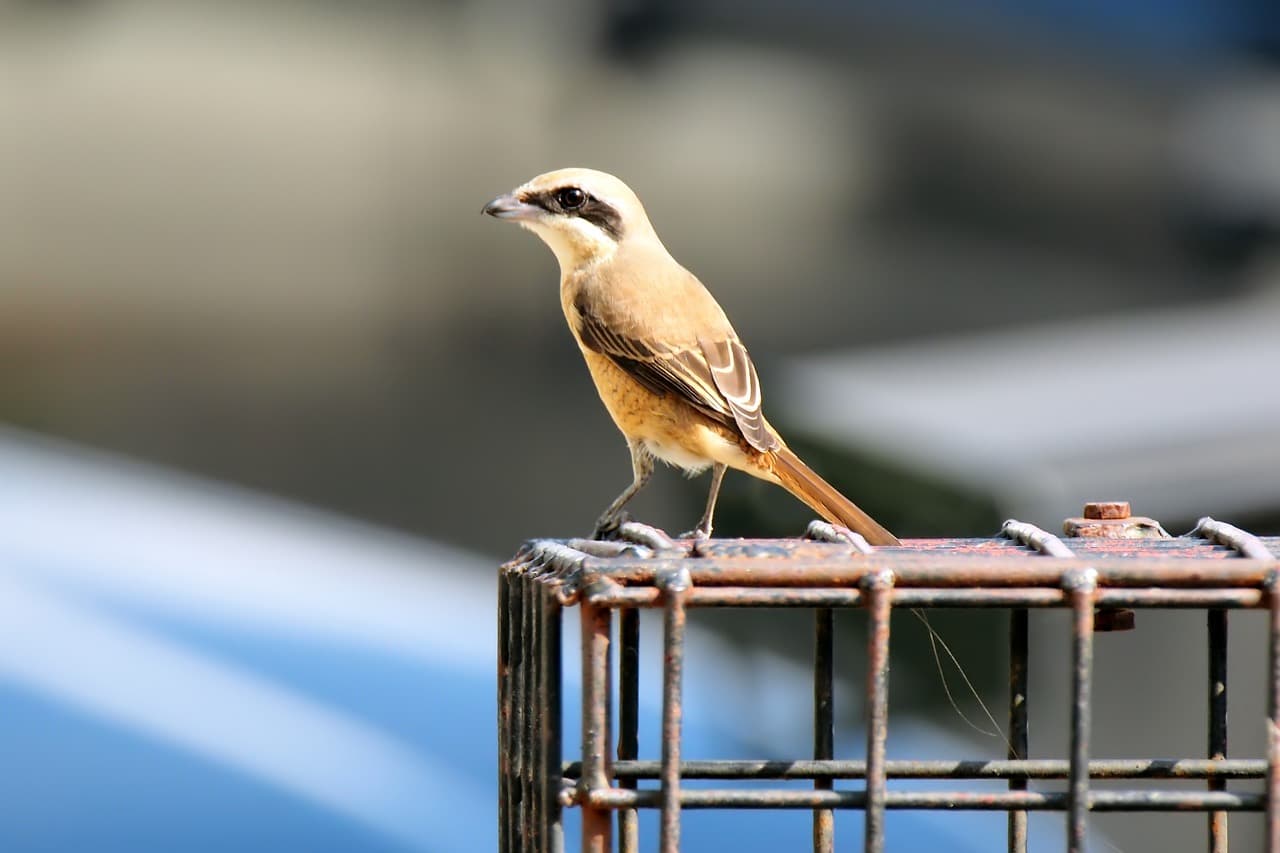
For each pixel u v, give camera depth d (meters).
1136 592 3.72
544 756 3.80
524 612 4.20
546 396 24.38
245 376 24.88
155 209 26.30
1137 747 9.36
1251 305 18.11
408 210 26.36
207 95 26.56
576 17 26.23
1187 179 22.45
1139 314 18.77
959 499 9.87
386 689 8.05
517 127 26.34
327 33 26.56
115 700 7.55
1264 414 10.30
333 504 20.58
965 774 4.09
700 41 25.91
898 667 9.96
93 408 23.53
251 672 8.01
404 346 25.84
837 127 25.39
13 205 26.03
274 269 26.19
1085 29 23.78
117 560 9.44
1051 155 23.81
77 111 26.34
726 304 24.08
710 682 9.95
